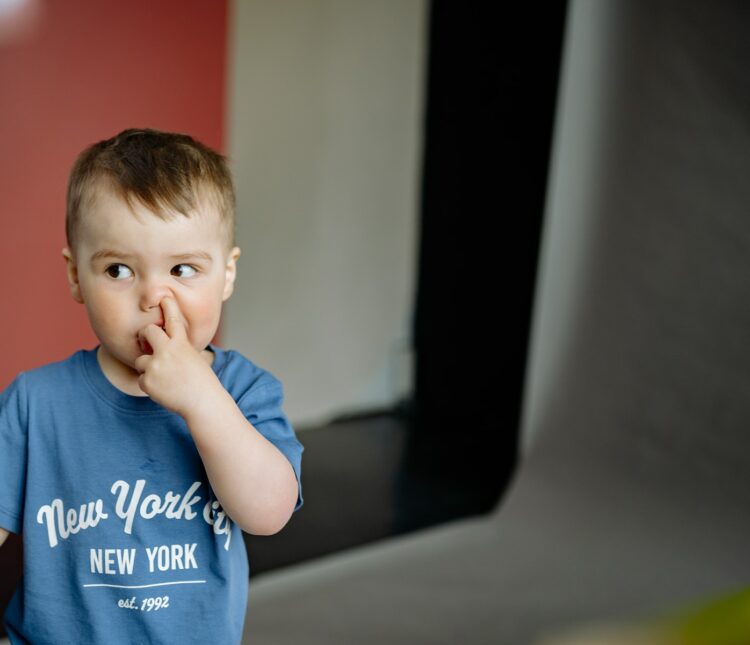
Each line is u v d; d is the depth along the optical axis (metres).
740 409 2.83
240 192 3.08
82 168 0.71
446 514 2.52
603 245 2.98
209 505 0.73
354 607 1.93
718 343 2.85
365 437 3.23
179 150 0.72
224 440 0.66
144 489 0.72
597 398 3.00
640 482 2.80
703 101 2.81
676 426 2.88
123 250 0.68
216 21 2.54
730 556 2.36
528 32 3.07
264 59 3.03
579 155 3.00
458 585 2.08
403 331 3.66
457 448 3.13
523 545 2.35
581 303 3.03
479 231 3.32
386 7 3.34
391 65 3.42
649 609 2.02
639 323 2.94
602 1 2.89
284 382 3.37
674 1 2.80
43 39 2.19
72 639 0.72
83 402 0.73
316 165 3.28
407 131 3.53
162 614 0.72
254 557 2.13
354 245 3.47
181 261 0.69
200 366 0.67
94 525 0.71
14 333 2.30
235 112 3.00
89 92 2.30
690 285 2.87
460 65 3.34
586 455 2.95
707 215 2.84
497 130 3.22
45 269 2.33
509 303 3.21
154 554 0.72
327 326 3.46
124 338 0.70
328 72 3.24
